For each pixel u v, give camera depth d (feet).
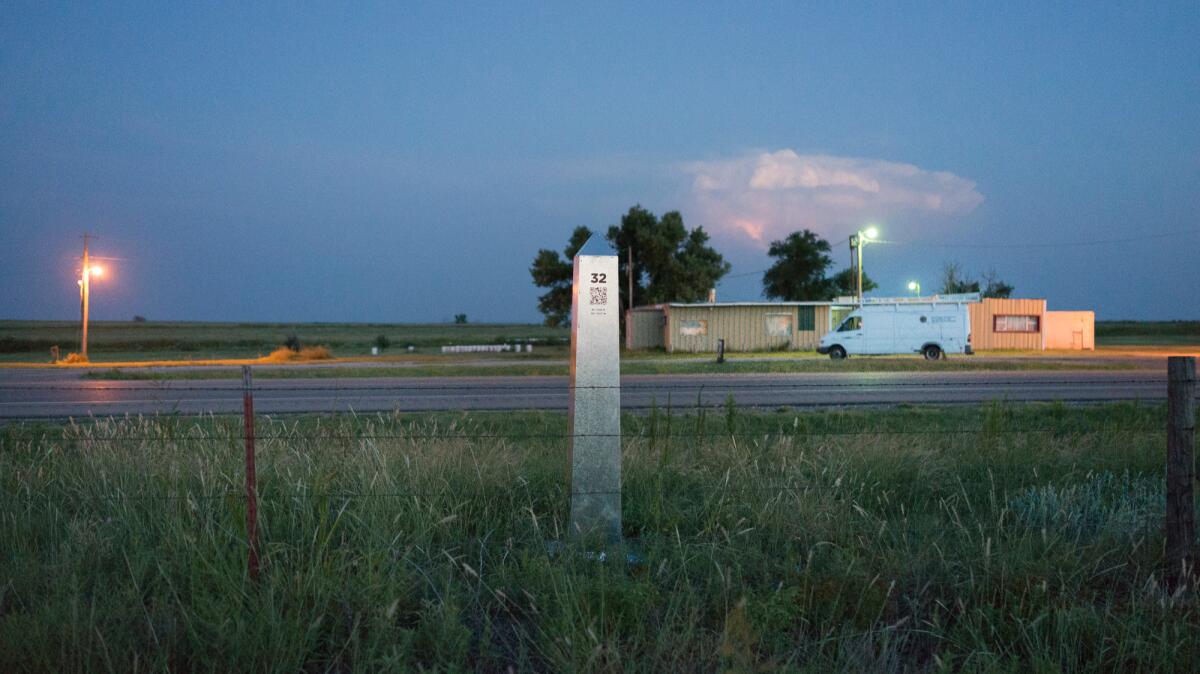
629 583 16.15
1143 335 301.02
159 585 16.26
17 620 14.40
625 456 26.99
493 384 79.15
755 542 19.72
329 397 64.13
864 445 29.50
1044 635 15.29
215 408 55.06
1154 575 17.65
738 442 30.14
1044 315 167.43
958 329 124.88
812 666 13.73
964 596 16.74
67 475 24.39
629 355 159.53
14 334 380.78
